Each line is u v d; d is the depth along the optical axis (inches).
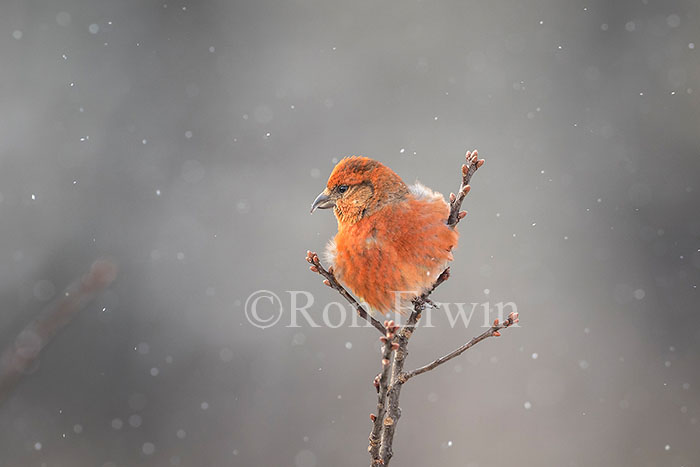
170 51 619.2
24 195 552.7
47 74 588.4
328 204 216.2
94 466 492.7
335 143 599.8
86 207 561.0
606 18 649.6
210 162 592.4
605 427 500.7
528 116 620.1
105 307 534.6
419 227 203.5
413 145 604.1
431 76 628.7
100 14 613.0
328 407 506.3
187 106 605.3
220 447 497.7
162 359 528.7
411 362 508.7
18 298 526.6
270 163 596.4
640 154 616.1
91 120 582.6
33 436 496.4
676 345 546.3
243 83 618.2
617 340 546.9
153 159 584.1
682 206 600.1
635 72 638.5
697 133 617.9
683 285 573.0
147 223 563.2
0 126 564.7
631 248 587.2
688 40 643.5
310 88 620.7
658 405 518.6
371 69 629.0
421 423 489.4
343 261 215.0
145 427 507.2
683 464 486.9
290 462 490.0
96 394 516.4
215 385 523.5
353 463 487.2
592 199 593.6
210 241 563.2
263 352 530.9
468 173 204.7
